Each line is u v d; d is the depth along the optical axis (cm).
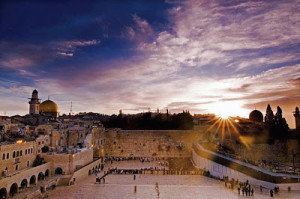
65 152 6588
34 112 12069
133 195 4578
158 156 10125
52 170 5931
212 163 6644
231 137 8975
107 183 5659
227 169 5847
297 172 5400
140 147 10256
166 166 8444
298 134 7575
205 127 10350
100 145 9738
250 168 5262
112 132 10406
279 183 4669
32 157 5834
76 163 6231
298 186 4659
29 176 4975
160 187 5203
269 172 5016
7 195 4262
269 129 8194
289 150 7156
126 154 10194
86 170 6594
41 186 4919
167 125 12206
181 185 5366
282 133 7806
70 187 5272
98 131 9600
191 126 12156
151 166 8331
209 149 7862
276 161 7238
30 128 7194
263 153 7481
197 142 9412
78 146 8019
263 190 4700
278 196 4225
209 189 4972
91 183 5672
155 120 12494
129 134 10394
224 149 8012
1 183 4119
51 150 6788
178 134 10350
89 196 4534
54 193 4772
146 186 5306
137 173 7025
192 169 7781
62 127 9025
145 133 10388
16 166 5172
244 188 4509
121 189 5056
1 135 5828
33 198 4394
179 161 9394
